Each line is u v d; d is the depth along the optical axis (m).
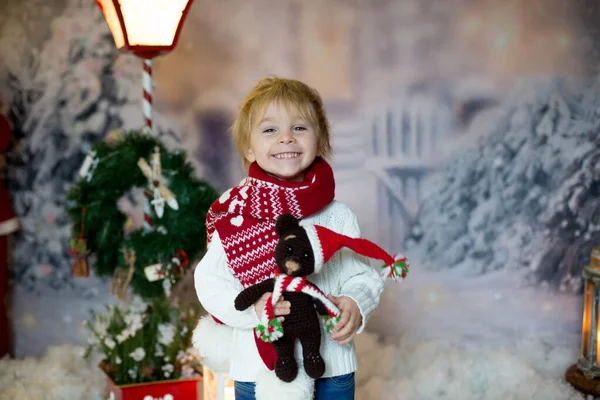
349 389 1.86
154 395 2.61
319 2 3.61
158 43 2.58
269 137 1.84
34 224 3.69
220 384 2.35
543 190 3.64
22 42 3.62
